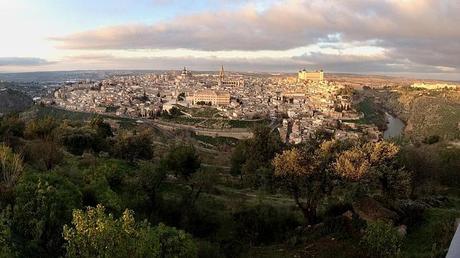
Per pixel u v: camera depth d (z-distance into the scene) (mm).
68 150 60594
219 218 38125
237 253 31234
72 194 23781
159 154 73812
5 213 20516
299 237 31797
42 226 19938
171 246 20672
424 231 30484
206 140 150375
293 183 34750
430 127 176500
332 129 167750
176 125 176875
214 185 47969
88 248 16203
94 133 65438
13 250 17562
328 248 28812
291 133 157125
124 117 189875
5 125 59188
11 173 27844
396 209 33188
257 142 54750
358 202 33375
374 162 35906
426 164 46969
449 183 53906
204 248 29016
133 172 44875
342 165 34312
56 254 19906
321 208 37406
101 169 36656
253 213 36188
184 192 42125
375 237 25531
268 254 30125
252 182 37531
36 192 21641
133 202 34812
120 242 16281
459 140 96188
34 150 41562
